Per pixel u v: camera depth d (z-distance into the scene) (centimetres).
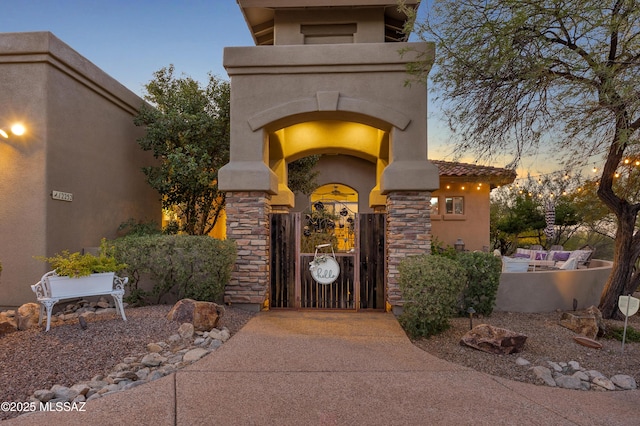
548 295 902
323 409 385
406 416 374
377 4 873
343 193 1797
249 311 832
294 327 709
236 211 845
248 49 851
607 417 383
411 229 830
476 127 759
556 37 687
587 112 638
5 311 777
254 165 840
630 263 852
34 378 455
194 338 604
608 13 618
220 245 751
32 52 798
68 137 873
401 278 696
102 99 1003
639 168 853
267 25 990
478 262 810
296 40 913
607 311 859
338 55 846
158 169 1163
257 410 381
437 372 491
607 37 645
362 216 895
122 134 1094
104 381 451
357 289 880
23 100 811
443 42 714
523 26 655
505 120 731
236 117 855
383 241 889
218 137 1124
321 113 860
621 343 678
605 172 817
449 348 607
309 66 850
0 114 812
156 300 847
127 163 1120
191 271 734
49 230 811
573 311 912
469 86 730
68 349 534
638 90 572
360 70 848
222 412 376
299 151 1120
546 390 454
